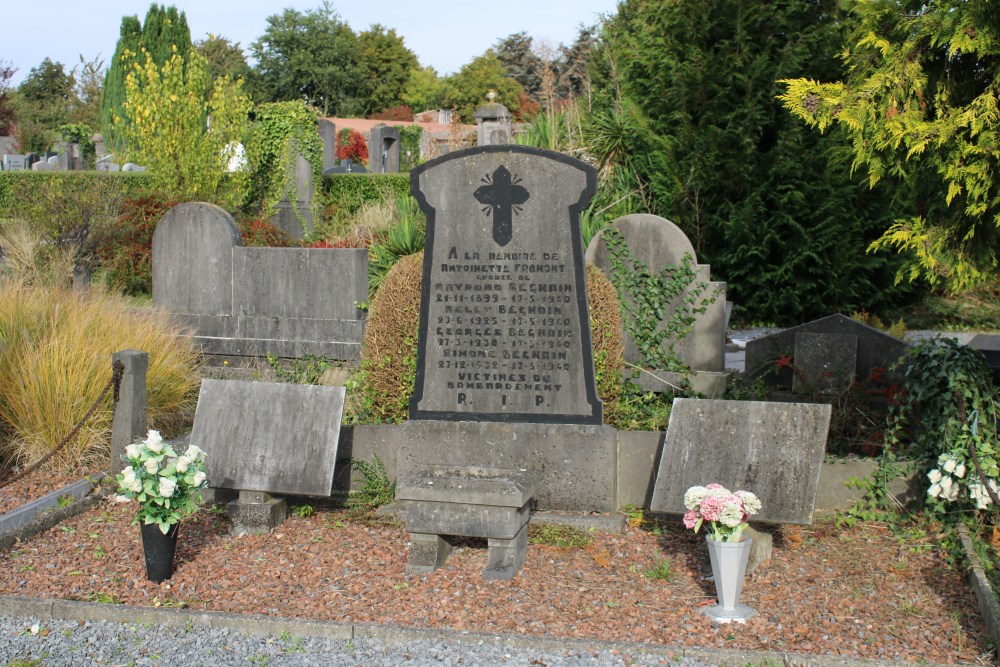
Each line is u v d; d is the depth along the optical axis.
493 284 6.48
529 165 6.39
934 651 4.47
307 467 6.18
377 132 30.16
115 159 26.42
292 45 60.59
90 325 8.40
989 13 5.89
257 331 11.27
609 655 4.49
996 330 15.34
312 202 19.42
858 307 15.97
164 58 37.72
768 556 5.68
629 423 7.62
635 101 15.91
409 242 12.98
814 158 14.69
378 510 6.60
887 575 5.42
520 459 6.48
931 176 6.42
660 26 15.66
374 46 63.44
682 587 5.31
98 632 4.85
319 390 6.33
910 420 7.11
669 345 9.49
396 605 5.07
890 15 6.29
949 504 6.01
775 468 5.65
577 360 6.41
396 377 7.08
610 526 6.22
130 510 6.70
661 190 15.32
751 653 4.41
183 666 4.46
